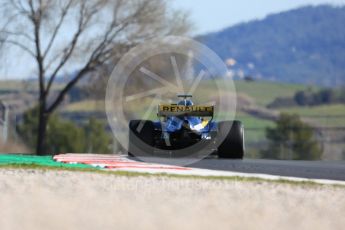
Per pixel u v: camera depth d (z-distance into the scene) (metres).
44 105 147.88
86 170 53.66
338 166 68.56
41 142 147.38
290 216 36.28
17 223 32.25
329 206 39.94
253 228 32.78
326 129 158.00
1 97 184.12
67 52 148.50
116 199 40.06
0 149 137.75
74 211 35.78
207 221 33.91
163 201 39.72
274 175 57.47
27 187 43.81
